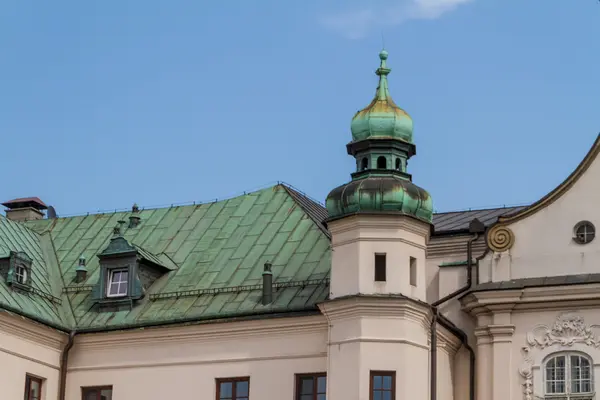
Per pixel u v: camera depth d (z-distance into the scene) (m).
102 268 62.31
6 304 57.38
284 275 60.19
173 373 59.12
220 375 58.31
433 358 56.06
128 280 61.66
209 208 67.06
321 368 56.59
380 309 55.25
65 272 65.12
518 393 56.75
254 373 57.78
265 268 59.34
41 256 66.19
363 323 55.19
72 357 60.78
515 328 57.41
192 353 59.12
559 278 56.97
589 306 56.44
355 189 56.41
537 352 56.81
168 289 61.75
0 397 56.72
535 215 58.28
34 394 59.12
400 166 58.00
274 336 57.91
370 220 56.22
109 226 68.25
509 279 57.94
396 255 56.06
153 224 67.12
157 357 59.59
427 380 55.84
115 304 61.47
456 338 58.53
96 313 61.59
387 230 56.25
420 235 56.97
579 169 57.91
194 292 60.97
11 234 65.56
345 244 56.56
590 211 57.41
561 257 57.38
